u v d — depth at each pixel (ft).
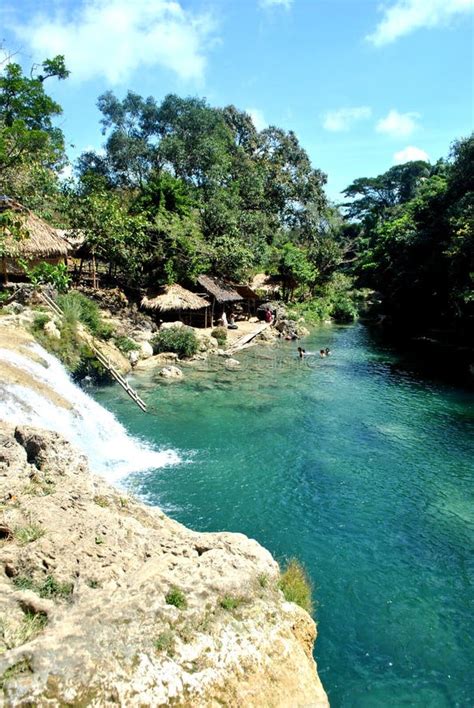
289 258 187.62
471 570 37.55
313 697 20.13
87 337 81.66
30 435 35.96
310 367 102.37
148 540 27.30
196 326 135.13
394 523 43.65
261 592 23.76
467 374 97.81
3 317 70.59
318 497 47.75
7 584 21.40
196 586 22.11
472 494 49.11
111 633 18.66
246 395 79.66
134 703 16.76
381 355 117.29
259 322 154.40
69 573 22.58
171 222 136.77
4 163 117.19
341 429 65.92
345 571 36.96
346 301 202.18
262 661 20.20
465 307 124.06
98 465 51.42
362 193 340.59
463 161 139.03
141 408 69.72
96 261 130.11
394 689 27.14
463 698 26.73
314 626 24.36
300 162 238.89
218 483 49.65
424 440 62.69
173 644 19.01
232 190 196.54
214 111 208.85
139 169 182.19
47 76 151.43
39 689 16.03
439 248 136.67
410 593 34.83
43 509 26.84
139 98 185.47
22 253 85.56
